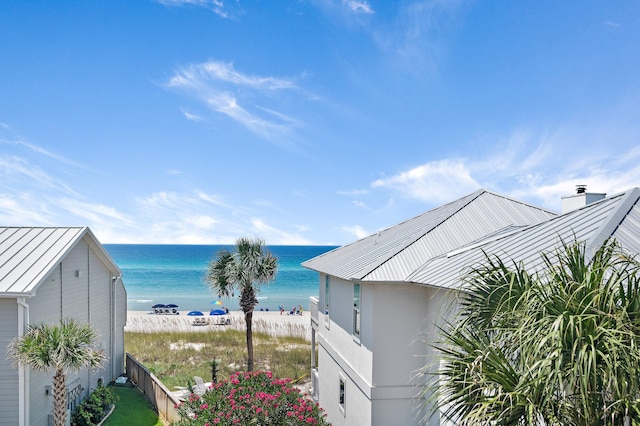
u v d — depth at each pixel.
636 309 3.76
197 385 19.14
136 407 16.12
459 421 4.44
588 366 3.29
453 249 11.70
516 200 14.82
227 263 21.12
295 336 30.05
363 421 11.61
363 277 10.80
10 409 12.22
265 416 9.43
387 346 11.04
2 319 12.34
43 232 15.50
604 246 4.34
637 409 3.36
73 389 14.80
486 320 4.82
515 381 4.02
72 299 15.48
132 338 28.48
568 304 3.74
